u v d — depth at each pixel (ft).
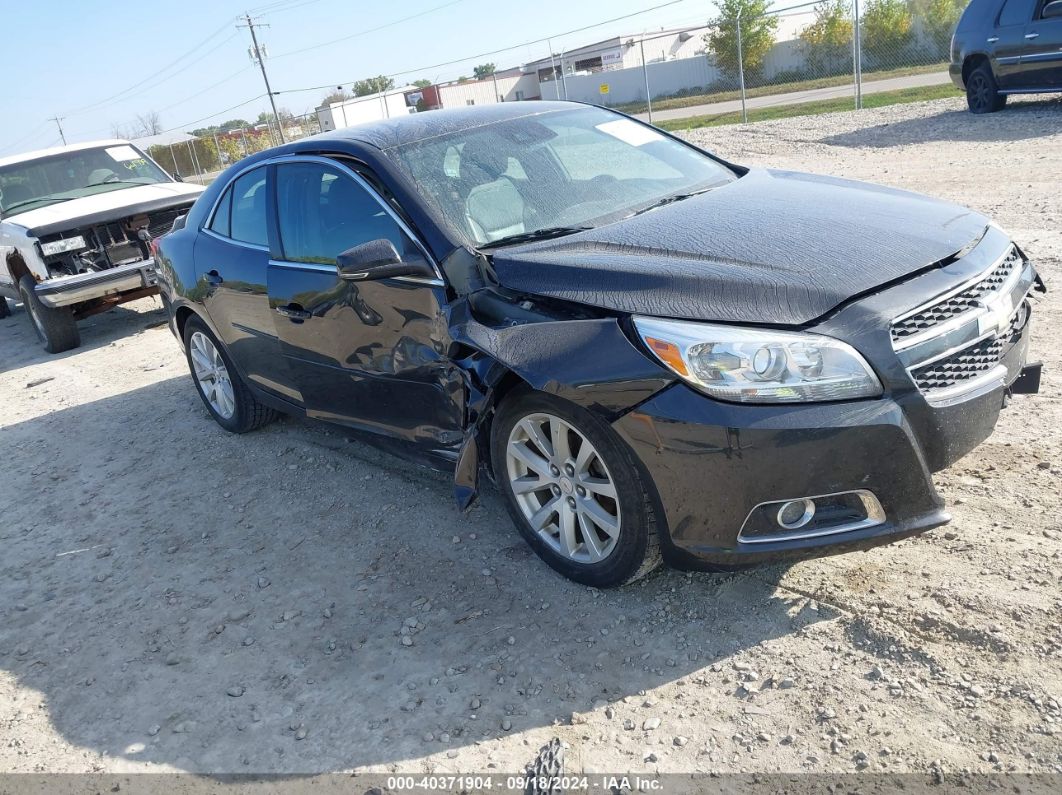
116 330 30.73
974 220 10.67
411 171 12.10
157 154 133.18
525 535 11.09
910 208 11.00
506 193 12.07
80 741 9.59
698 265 9.61
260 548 13.16
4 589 13.32
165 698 10.07
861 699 8.16
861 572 9.93
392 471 14.98
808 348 8.48
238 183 15.51
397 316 11.59
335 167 12.91
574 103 15.06
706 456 8.64
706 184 13.04
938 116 45.03
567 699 8.92
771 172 13.76
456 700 9.17
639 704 8.67
